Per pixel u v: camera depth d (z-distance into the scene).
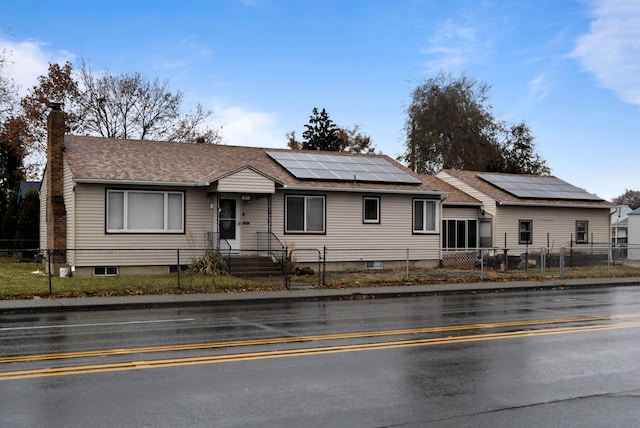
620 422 6.35
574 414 6.62
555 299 19.06
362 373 8.41
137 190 23.06
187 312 15.62
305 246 26.36
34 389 7.47
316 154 30.67
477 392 7.49
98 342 10.82
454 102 56.50
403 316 14.62
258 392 7.40
